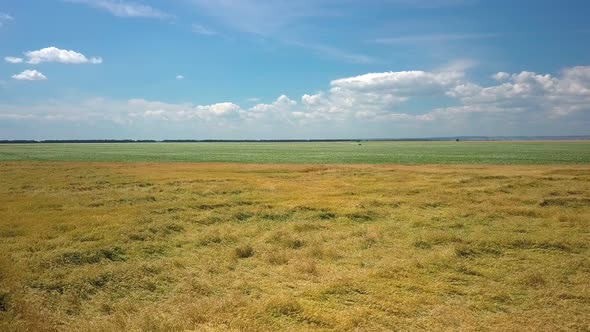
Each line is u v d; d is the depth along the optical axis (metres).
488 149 118.12
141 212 19.28
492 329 7.83
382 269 11.41
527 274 10.94
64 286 10.35
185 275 11.35
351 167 48.28
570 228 16.33
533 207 20.41
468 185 29.16
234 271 11.77
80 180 32.97
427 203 21.81
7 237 14.84
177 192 26.31
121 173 39.94
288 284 10.53
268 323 8.08
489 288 10.11
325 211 20.16
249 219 18.75
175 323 8.02
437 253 13.05
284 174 39.62
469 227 16.88
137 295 10.01
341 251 13.65
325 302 9.18
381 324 8.09
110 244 13.91
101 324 8.20
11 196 24.33
